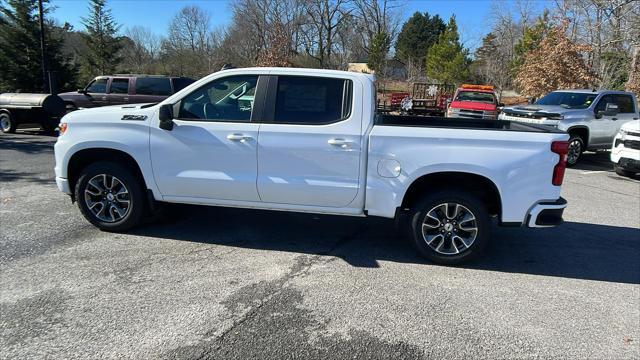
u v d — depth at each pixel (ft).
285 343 10.08
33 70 96.78
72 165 16.51
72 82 102.83
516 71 101.96
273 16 136.77
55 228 16.90
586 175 33.12
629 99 38.99
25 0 94.27
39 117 42.98
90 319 10.78
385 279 13.57
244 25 146.30
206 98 15.46
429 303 12.16
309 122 14.71
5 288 12.16
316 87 14.84
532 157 13.89
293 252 15.47
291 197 15.01
